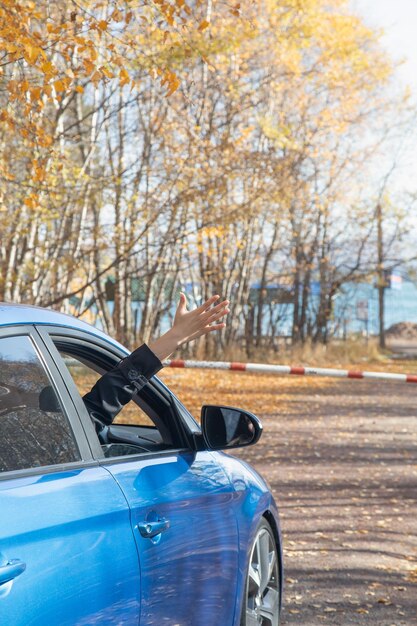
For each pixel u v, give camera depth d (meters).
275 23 24.56
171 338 3.42
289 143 22.39
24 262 17.06
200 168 17.48
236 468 3.88
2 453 2.41
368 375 10.05
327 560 6.83
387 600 5.82
